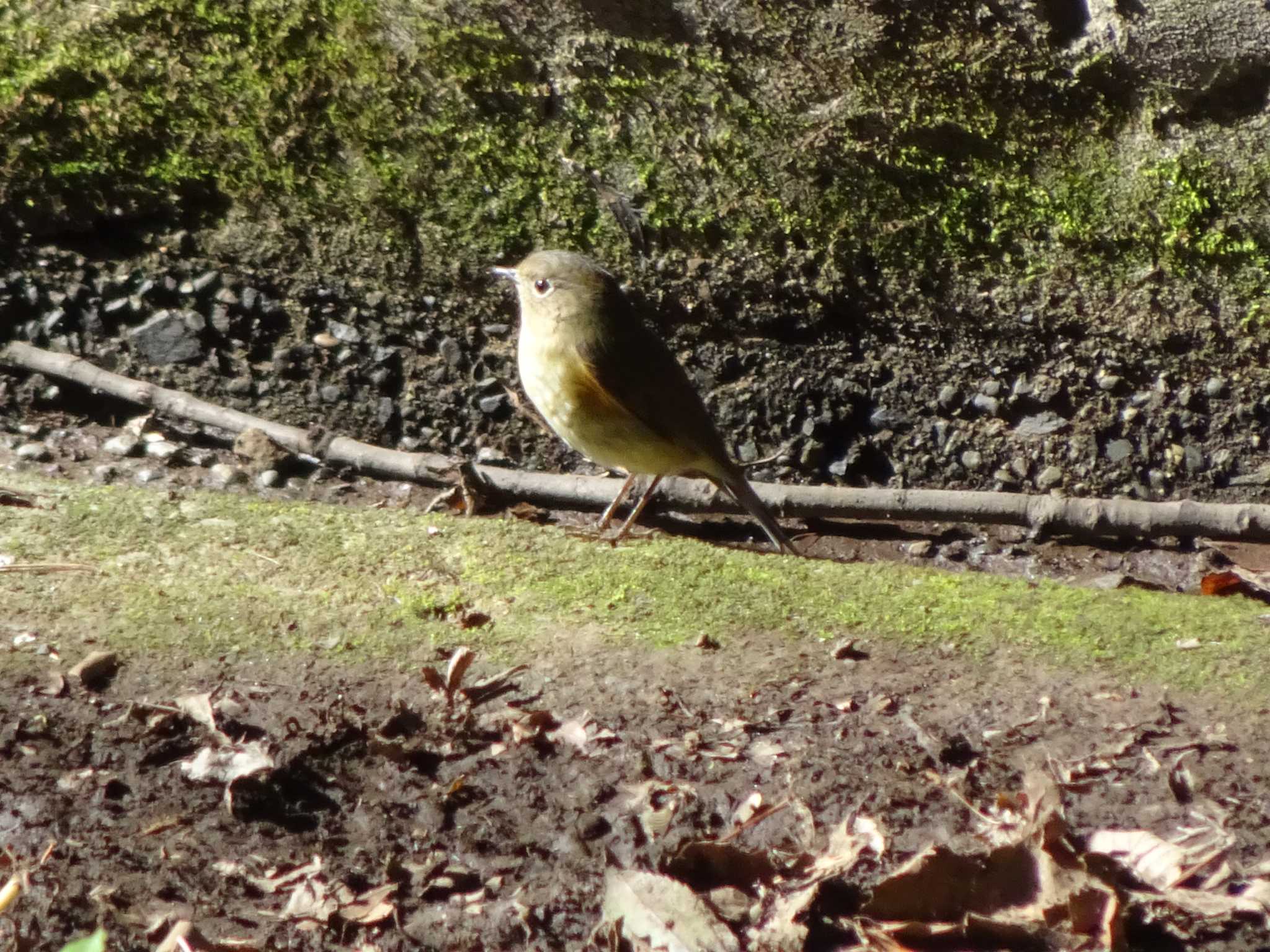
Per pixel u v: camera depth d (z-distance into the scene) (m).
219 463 5.18
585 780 3.31
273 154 5.62
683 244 5.79
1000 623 4.36
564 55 5.95
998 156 6.13
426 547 4.57
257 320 5.46
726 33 6.10
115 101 5.52
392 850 3.11
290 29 5.77
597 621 4.14
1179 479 5.81
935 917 2.96
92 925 2.78
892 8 6.21
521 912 2.90
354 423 5.46
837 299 5.82
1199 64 6.36
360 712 3.49
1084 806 3.29
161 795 3.19
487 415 5.58
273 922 2.86
